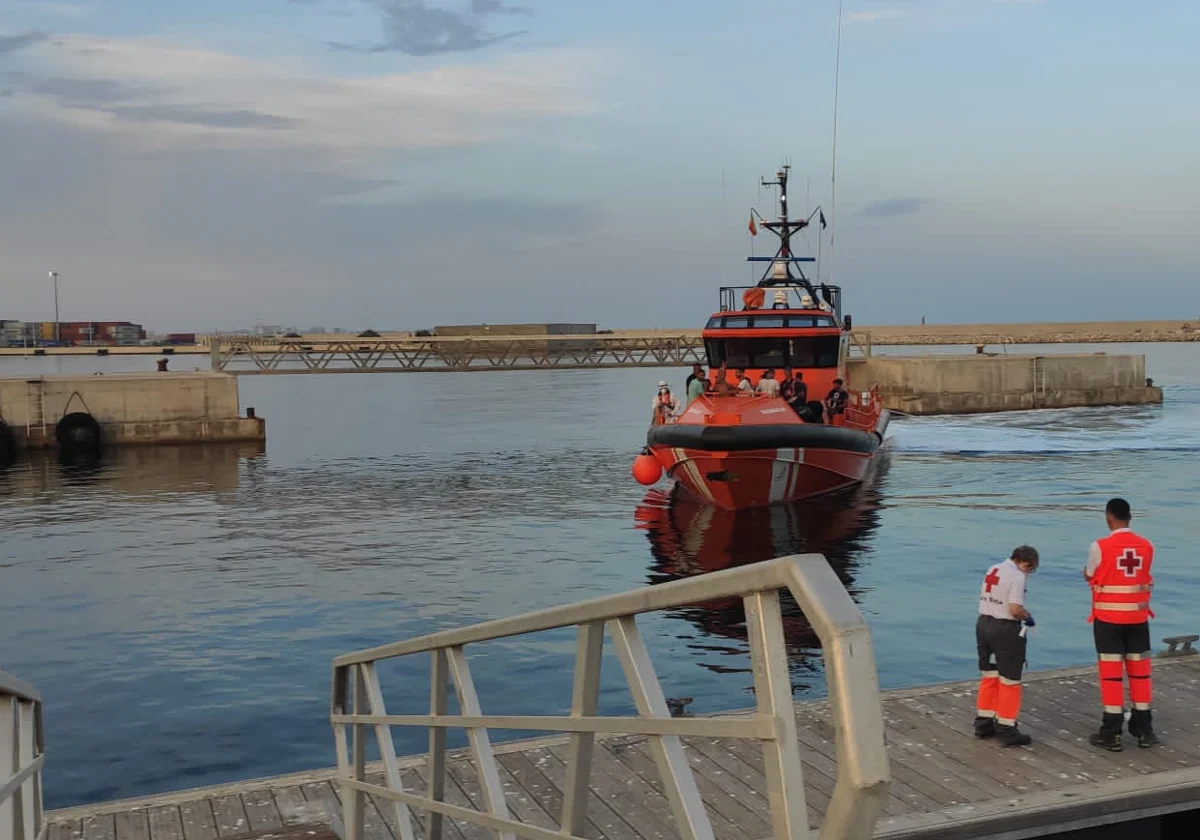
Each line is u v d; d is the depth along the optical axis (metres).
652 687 2.36
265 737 11.54
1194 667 9.41
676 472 26.62
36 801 4.42
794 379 27.44
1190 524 23.78
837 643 1.68
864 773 1.64
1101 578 7.58
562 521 26.39
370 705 4.95
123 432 46.25
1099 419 52.22
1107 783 6.73
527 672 13.45
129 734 11.68
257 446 46.62
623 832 6.36
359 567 21.00
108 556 22.52
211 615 17.11
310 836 6.16
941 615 15.98
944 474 33.22
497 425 59.69
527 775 7.49
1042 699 8.70
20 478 36.22
